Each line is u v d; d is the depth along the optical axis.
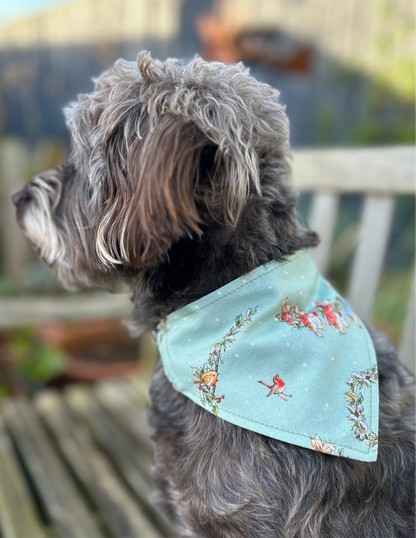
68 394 0.91
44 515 0.63
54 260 0.48
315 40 1.47
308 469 0.34
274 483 0.34
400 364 0.41
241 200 0.34
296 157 0.68
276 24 1.31
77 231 0.43
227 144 0.32
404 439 0.36
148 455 0.73
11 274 1.31
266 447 0.34
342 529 0.33
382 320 1.04
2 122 1.50
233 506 0.34
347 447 0.32
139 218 0.31
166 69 0.37
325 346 0.35
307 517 0.33
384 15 1.37
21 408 0.86
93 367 1.11
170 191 0.29
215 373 0.35
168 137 0.30
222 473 0.35
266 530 0.34
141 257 0.33
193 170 0.31
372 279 0.58
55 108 1.51
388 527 0.34
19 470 0.67
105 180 0.37
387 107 1.41
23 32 1.45
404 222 1.39
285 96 1.50
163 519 0.61
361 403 0.33
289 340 0.34
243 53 1.14
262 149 0.38
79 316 0.95
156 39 1.46
